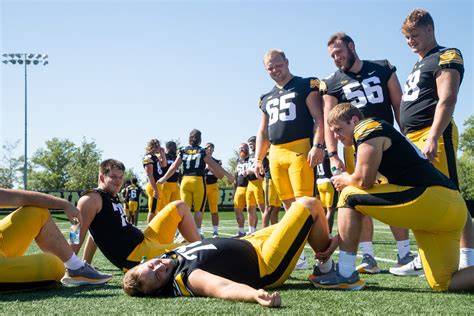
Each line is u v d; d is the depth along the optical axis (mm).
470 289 3455
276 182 5422
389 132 3412
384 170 3441
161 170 10531
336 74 5188
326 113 5121
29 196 3670
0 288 3391
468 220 3896
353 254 3678
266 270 3451
